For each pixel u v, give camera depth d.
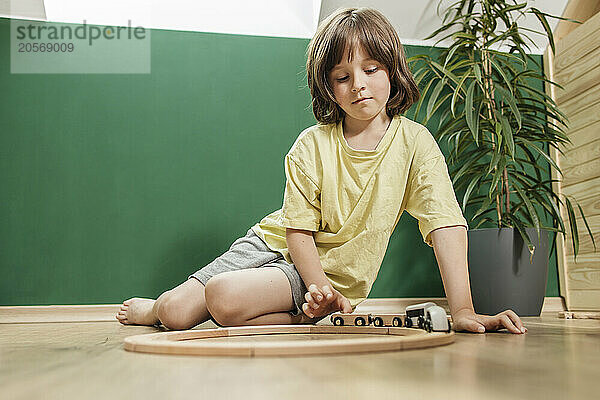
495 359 0.57
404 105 1.36
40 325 1.83
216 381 0.45
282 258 1.41
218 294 1.17
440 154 1.30
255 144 2.32
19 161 2.18
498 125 1.84
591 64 2.16
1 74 2.20
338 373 0.48
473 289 1.92
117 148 2.24
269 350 0.59
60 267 2.17
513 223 1.93
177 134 2.27
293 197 1.34
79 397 0.40
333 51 1.24
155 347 0.67
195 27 2.34
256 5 2.34
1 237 2.15
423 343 0.69
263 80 2.35
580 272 2.24
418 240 2.34
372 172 1.32
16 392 0.42
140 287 2.20
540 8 2.38
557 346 0.72
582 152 2.21
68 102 2.23
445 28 2.10
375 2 2.34
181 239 2.24
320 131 1.39
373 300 2.27
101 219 2.20
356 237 1.32
